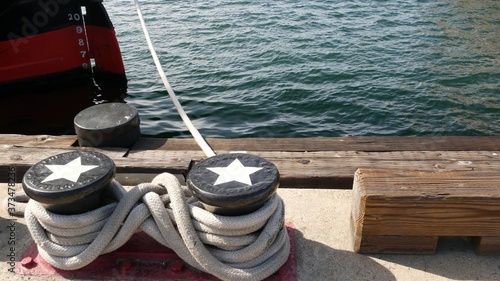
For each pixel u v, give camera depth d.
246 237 2.52
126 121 3.97
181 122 8.48
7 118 8.83
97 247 2.55
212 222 2.47
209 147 3.88
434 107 9.32
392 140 4.25
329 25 14.97
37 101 9.49
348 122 8.72
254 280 2.53
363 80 10.52
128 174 3.61
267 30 14.37
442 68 11.33
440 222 2.68
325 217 3.18
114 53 9.80
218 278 2.59
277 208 2.60
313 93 9.77
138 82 10.39
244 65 11.39
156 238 2.61
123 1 18.47
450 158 3.44
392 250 2.82
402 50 12.64
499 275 2.67
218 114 8.84
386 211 2.66
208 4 17.67
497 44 13.12
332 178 3.40
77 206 2.54
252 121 8.63
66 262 2.59
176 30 14.46
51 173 2.51
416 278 2.66
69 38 9.67
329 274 2.70
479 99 9.66
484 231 2.69
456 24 15.12
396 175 2.78
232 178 2.45
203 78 10.59
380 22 15.34
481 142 4.19
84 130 3.89
